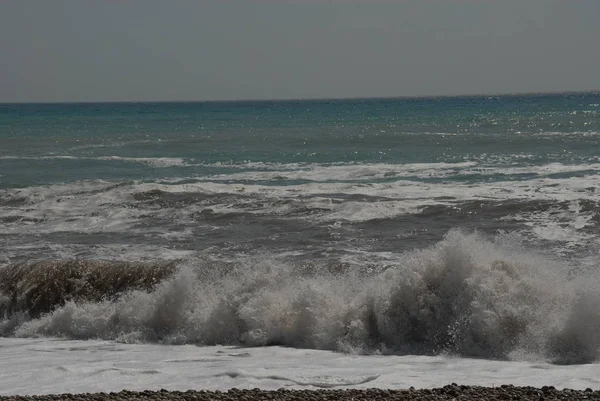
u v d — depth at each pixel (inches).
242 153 4623.5
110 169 3870.6
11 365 1226.6
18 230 2311.8
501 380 1062.4
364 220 2269.9
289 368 1162.6
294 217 2352.4
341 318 1353.3
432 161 3902.6
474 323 1273.4
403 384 1050.7
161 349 1343.5
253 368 1166.3
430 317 1318.9
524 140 4960.6
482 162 3754.9
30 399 970.7
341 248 1931.6
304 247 1962.4
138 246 2043.6
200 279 1551.4
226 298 1439.5
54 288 1647.4
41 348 1373.0
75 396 979.3
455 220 2224.4
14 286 1664.6
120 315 1491.1
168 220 2390.5
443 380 1068.5
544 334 1227.9
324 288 1417.3
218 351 1314.0
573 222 2117.4
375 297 1355.8
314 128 7145.7
